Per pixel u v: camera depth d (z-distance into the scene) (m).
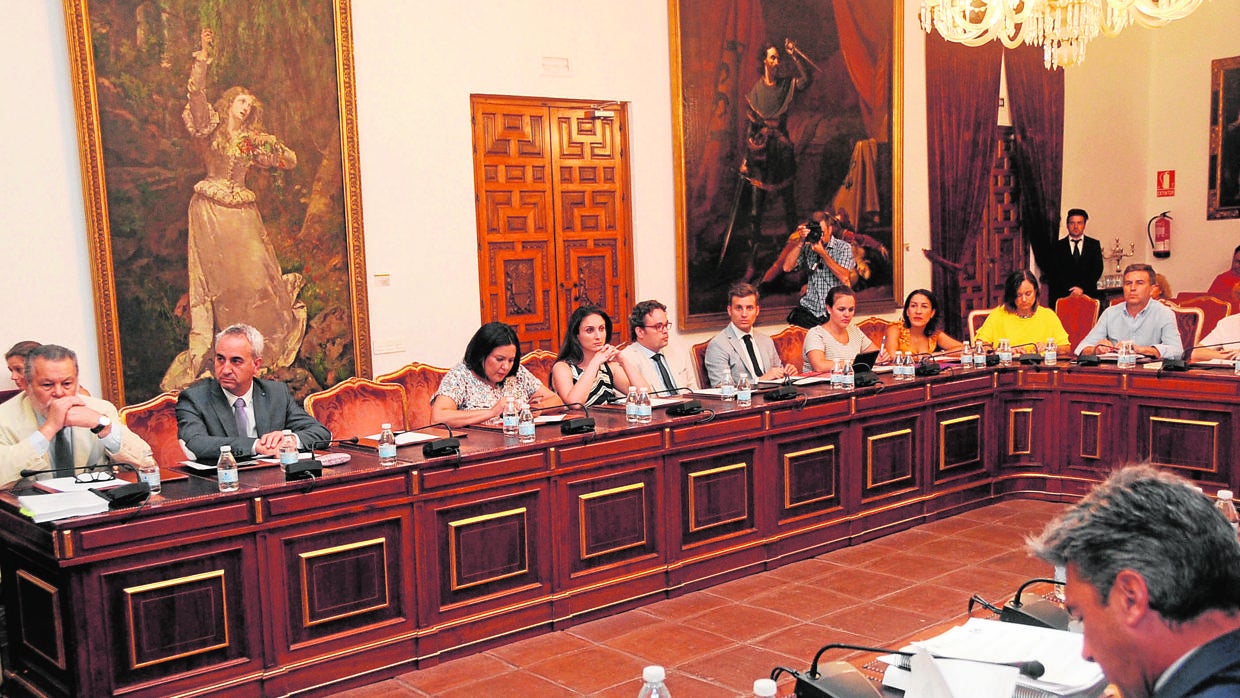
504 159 6.96
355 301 6.22
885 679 1.80
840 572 4.86
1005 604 2.13
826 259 8.45
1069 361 6.20
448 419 4.51
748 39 8.05
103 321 5.38
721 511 4.71
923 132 9.40
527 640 4.05
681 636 4.06
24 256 5.20
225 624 3.29
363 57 6.25
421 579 3.75
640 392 4.50
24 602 3.31
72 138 5.32
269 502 3.36
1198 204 11.51
